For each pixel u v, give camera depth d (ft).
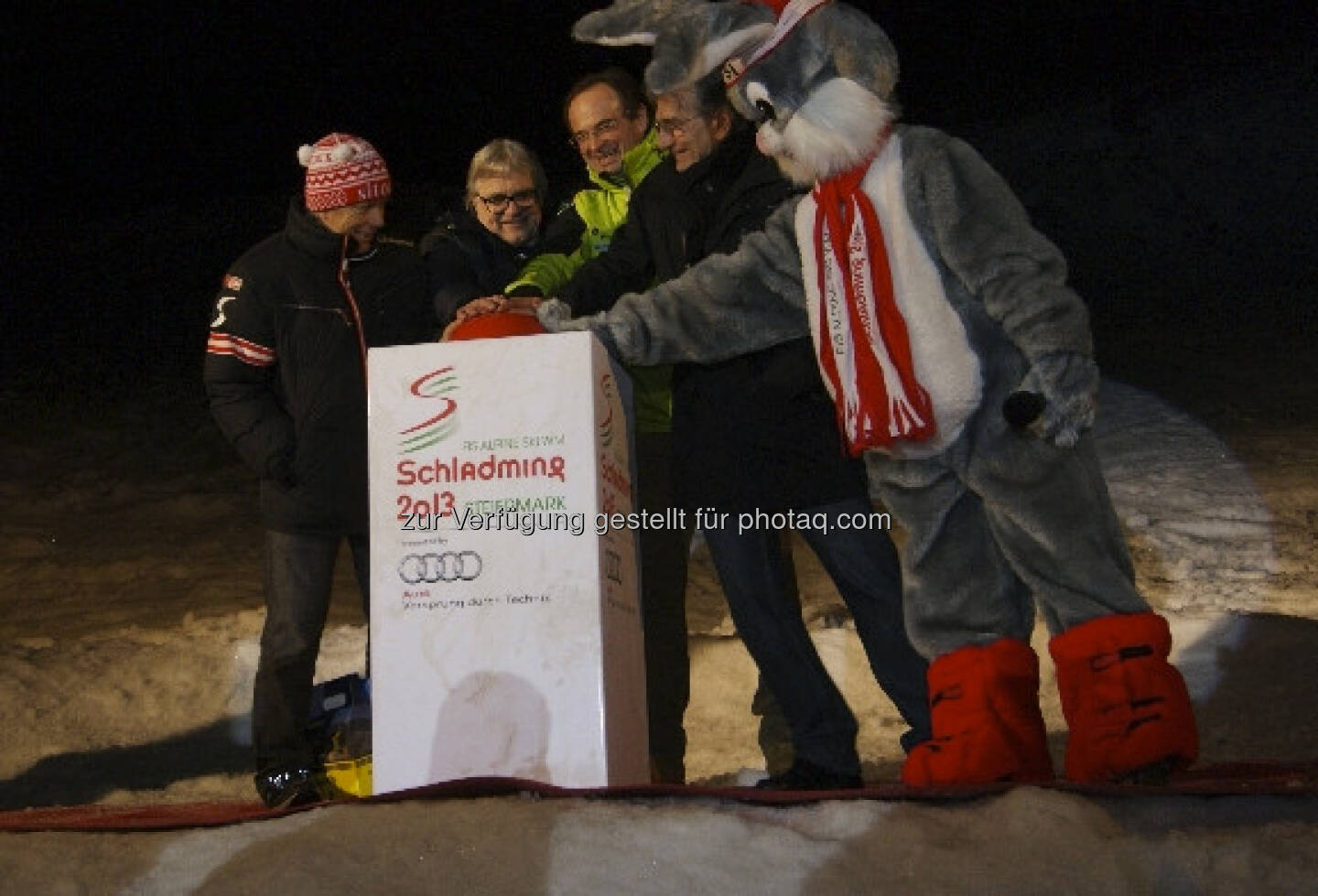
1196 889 9.80
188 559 32.83
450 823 11.03
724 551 14.17
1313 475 33.65
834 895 9.91
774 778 14.53
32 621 28.60
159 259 63.21
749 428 13.96
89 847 11.52
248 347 15.61
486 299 13.87
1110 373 44.27
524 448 11.91
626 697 12.41
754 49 12.68
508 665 11.86
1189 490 32.99
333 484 15.48
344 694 15.56
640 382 15.44
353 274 15.78
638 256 15.33
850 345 12.49
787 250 13.48
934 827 10.71
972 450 12.42
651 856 10.44
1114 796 11.11
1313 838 10.11
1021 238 12.03
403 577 11.99
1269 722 18.54
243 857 11.03
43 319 57.11
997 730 12.16
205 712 22.39
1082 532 12.16
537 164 17.29
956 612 12.65
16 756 20.83
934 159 12.30
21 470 41.19
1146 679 11.76
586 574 11.82
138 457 42.42
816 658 14.35
